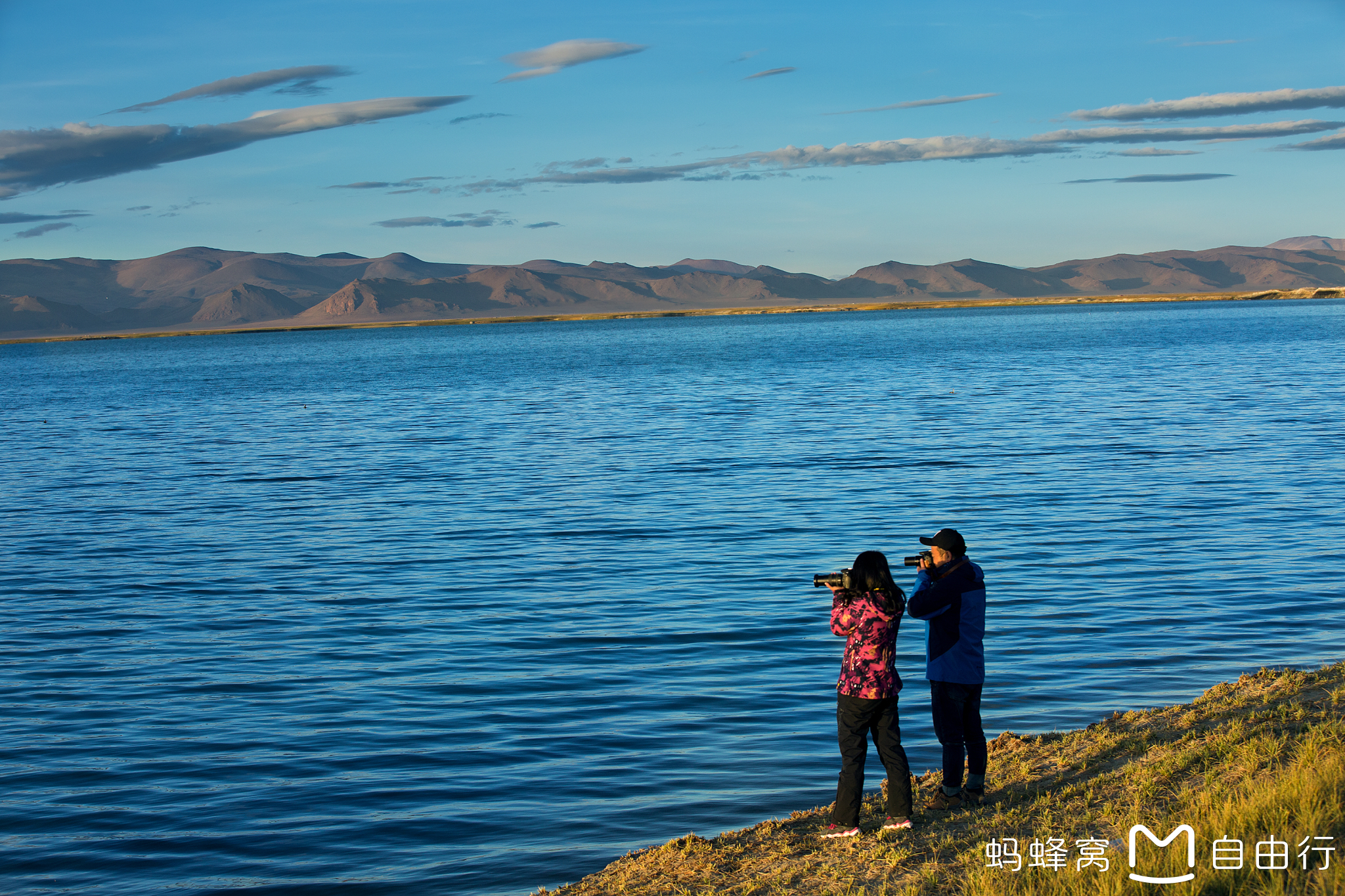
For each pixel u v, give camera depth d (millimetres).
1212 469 28500
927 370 80375
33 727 12000
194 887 8336
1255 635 14148
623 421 48719
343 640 15328
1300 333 127750
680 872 7734
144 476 34469
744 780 10062
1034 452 32969
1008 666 13141
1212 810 7254
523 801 9727
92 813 9703
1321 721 8969
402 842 8992
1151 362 81625
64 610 17453
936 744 10789
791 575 18516
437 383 86438
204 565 20688
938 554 8469
